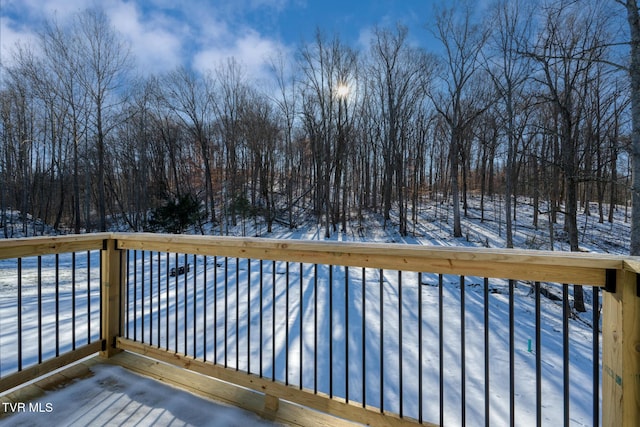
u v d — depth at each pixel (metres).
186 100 19.06
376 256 1.54
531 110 9.74
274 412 1.78
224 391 1.98
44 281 6.89
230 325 4.11
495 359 3.52
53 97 16.44
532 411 2.53
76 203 16.25
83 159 18.08
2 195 17.34
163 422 1.69
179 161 22.17
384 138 17.36
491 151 13.91
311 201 19.89
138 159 20.81
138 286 6.23
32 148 18.53
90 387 2.02
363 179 19.86
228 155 18.83
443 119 16.88
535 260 1.20
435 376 3.05
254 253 1.85
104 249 2.42
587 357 3.77
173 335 3.64
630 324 1.06
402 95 16.03
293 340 3.77
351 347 3.65
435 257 1.39
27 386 2.02
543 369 3.32
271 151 18.81
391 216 17.03
